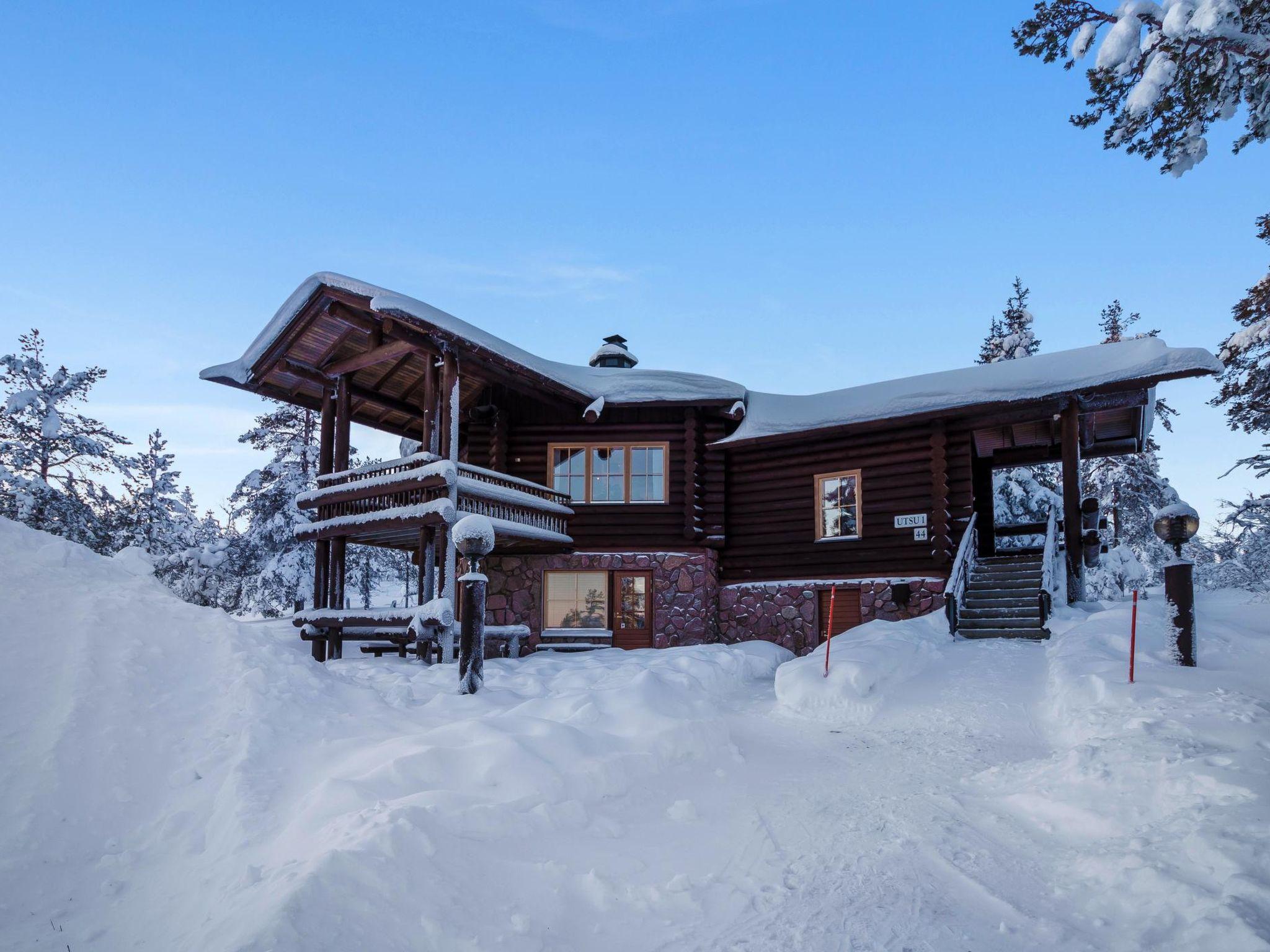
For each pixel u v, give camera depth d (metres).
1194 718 6.24
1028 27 8.43
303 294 13.59
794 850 5.09
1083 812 5.07
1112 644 9.67
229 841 4.99
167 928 4.09
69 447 25.42
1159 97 7.61
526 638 16.34
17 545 8.41
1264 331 17.22
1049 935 3.76
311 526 14.51
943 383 15.48
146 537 28.53
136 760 5.95
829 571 15.72
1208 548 33.09
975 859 4.75
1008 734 7.90
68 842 5.07
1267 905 3.54
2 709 6.09
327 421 15.31
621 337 21.58
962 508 14.38
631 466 17.27
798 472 16.41
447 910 3.95
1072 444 13.09
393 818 4.46
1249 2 7.10
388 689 9.38
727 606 16.84
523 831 4.96
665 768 6.59
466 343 13.29
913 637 11.28
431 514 12.55
